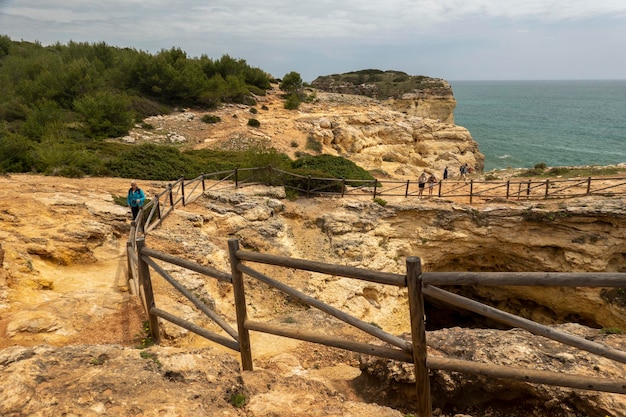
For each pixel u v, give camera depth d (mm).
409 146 48844
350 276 4488
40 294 9508
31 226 12461
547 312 22016
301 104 56344
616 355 3562
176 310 9289
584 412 5988
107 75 46969
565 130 94125
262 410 4410
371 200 22234
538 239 20141
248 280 15367
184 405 4051
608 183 24609
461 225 21031
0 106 33469
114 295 9344
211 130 40812
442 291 4023
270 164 23578
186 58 57250
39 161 24234
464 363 4312
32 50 57656
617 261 19594
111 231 13883
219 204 19438
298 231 20219
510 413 6453
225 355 5289
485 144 75188
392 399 7062
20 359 4566
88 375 4355
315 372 8500
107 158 26750
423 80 75312
